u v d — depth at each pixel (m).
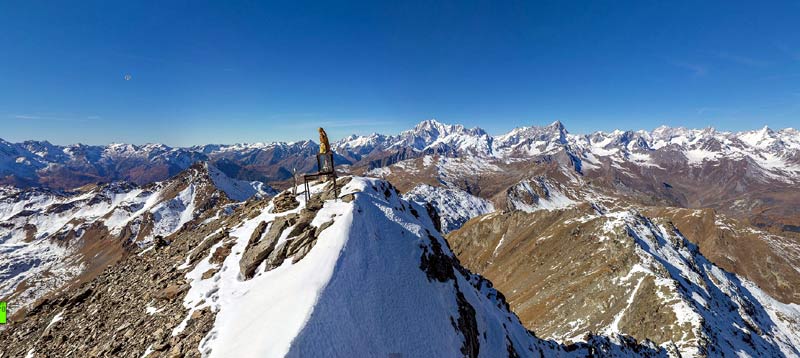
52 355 29.09
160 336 25.42
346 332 23.00
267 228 38.25
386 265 30.62
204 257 37.50
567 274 146.62
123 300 34.16
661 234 166.62
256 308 25.39
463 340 31.05
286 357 18.86
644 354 61.97
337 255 28.80
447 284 35.25
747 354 86.25
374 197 40.69
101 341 27.97
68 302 38.41
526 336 49.50
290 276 28.22
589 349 57.03
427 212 54.41
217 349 21.80
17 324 38.44
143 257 45.81
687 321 85.69
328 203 38.78
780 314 145.75
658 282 104.31
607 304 110.31
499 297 54.62
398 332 26.11
